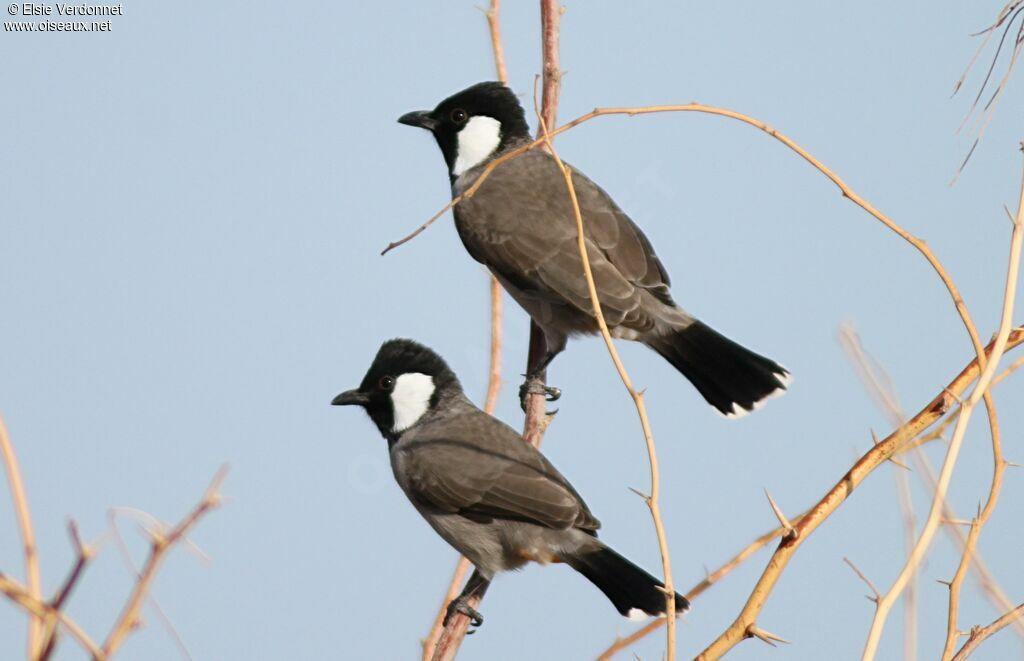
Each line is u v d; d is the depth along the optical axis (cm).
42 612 354
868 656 498
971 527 551
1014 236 562
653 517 543
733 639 564
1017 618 534
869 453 582
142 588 361
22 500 374
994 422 578
